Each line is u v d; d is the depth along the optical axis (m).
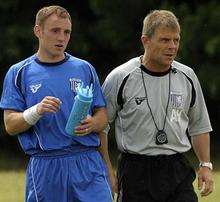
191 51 60.62
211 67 60.81
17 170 57.84
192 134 22.94
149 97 21.91
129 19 64.06
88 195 21.02
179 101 22.00
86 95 20.06
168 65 21.69
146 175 22.02
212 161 62.88
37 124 20.97
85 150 21.23
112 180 22.36
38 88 21.11
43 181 21.06
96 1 62.88
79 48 64.31
